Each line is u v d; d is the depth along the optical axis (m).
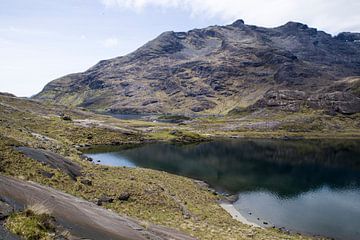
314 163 118.38
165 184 64.50
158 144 160.62
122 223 22.20
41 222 13.28
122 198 46.78
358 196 74.31
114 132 167.25
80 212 19.16
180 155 129.62
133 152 131.88
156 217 42.25
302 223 55.44
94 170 58.25
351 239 48.72
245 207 63.81
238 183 85.31
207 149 149.50
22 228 12.06
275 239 41.69
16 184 19.06
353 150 153.00
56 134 143.88
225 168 105.75
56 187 41.59
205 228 40.69
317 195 74.69
